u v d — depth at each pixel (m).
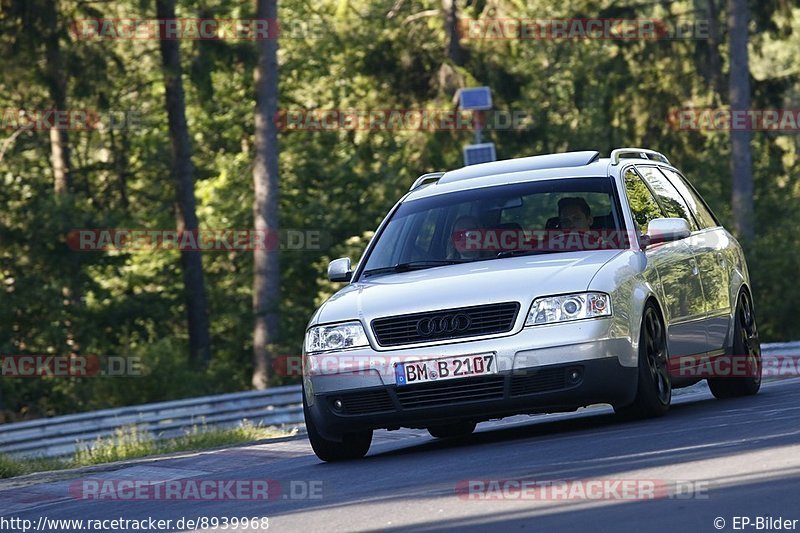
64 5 97.06
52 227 96.50
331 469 27.23
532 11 125.38
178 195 104.19
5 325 97.31
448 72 111.50
